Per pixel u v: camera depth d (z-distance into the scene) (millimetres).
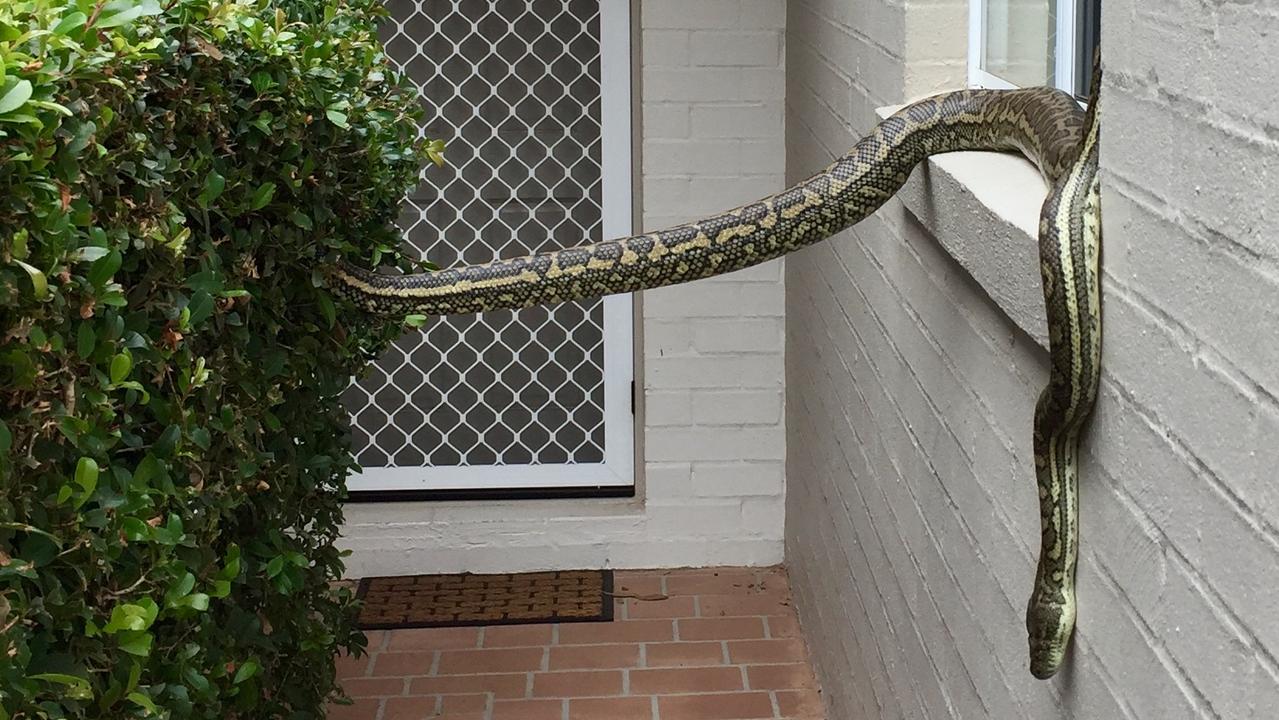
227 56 2652
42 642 1956
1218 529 1567
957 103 2961
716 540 6082
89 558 2055
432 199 5980
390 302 3248
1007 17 3143
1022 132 2609
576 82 5875
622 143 5898
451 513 6020
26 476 1948
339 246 3176
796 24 5367
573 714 4832
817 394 4980
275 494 3080
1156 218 1734
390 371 6086
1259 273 1443
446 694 4980
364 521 5973
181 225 2504
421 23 5844
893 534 3570
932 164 2898
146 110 2350
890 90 3494
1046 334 2068
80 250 1930
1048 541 2143
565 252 3232
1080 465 2092
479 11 5828
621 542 6059
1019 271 2207
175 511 2457
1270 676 1443
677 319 5926
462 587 5879
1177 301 1671
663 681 5062
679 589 5852
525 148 5938
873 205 3053
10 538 1910
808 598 5250
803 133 5156
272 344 3047
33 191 1848
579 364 6098
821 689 4895
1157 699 1773
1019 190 2498
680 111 5777
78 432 1972
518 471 6133
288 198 3041
